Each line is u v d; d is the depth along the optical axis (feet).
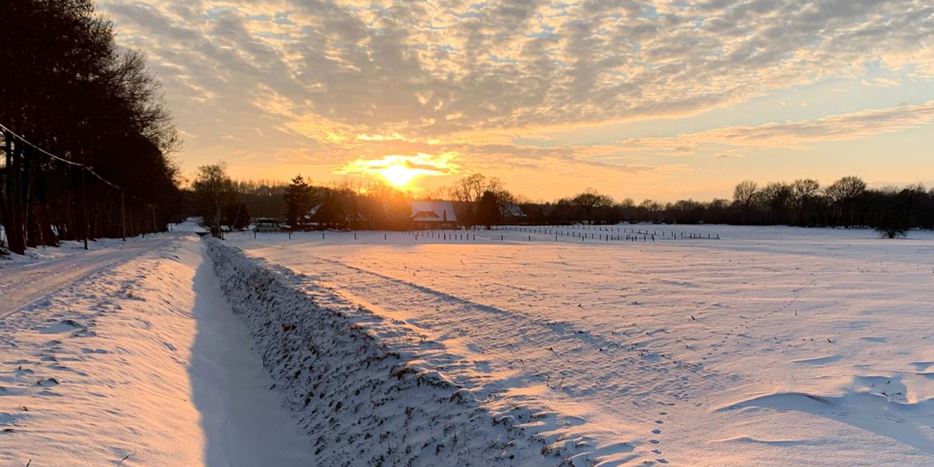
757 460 14.61
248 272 70.23
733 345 27.58
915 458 14.43
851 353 25.32
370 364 27.27
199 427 22.27
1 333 27.91
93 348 26.30
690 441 16.15
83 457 15.40
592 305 41.19
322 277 62.34
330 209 310.24
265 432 25.22
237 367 35.22
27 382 20.27
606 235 242.78
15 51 71.72
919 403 18.45
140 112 122.83
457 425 19.22
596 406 19.74
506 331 32.73
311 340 34.53
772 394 19.80
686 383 21.94
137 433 18.39
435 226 347.56
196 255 117.39
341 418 24.27
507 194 416.87
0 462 13.76
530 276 64.28
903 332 29.45
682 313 37.09
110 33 98.27
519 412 18.86
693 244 157.58
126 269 59.77
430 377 23.21
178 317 42.75
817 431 16.46
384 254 111.96
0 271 63.62
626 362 25.22
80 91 86.07
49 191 132.05
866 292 45.91
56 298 39.65
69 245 121.80
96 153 131.13
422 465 18.39
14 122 83.71
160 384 25.27
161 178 183.01
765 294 45.91
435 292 49.26
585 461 14.90
